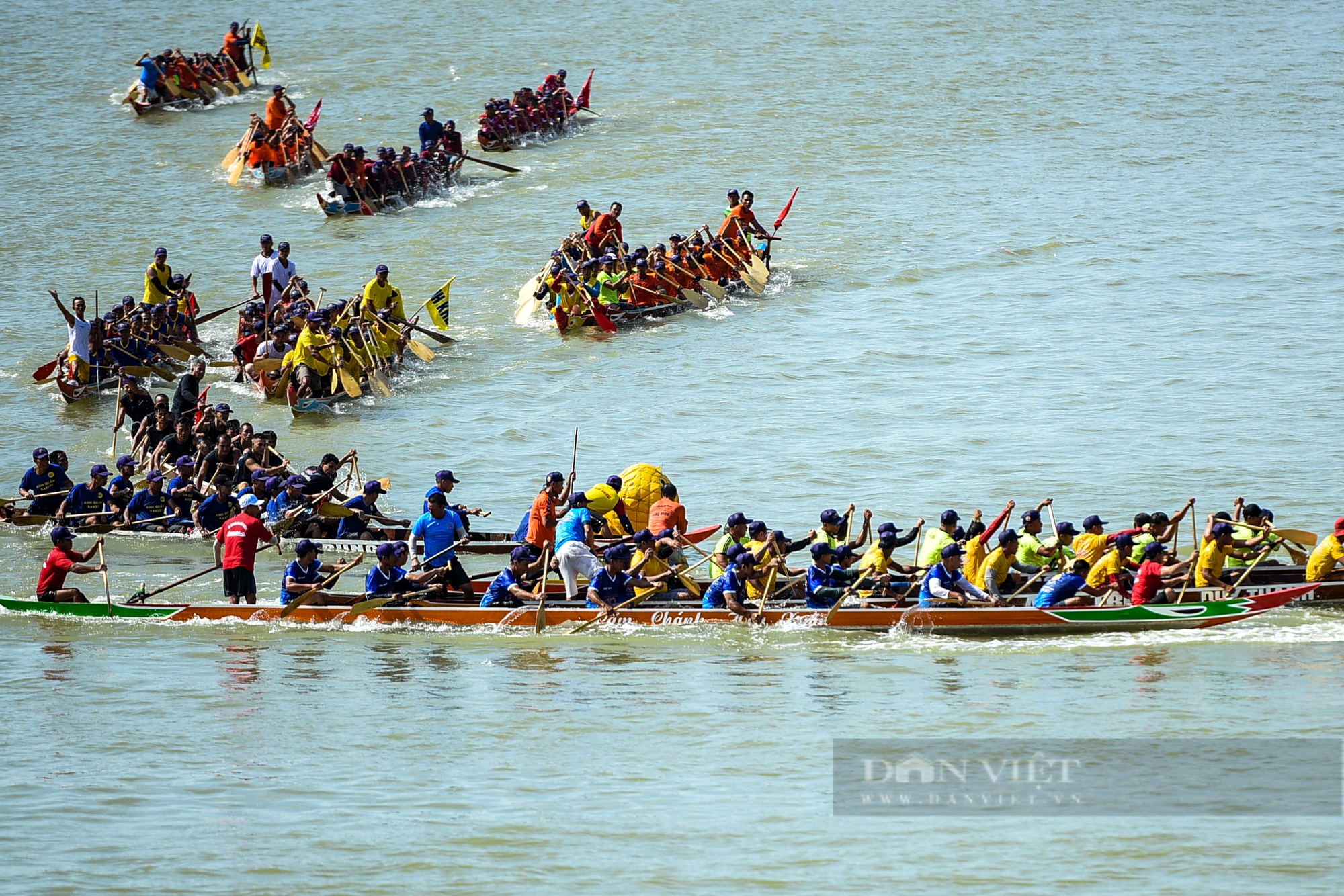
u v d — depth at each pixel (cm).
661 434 11538
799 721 6325
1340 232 16150
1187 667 7006
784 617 7931
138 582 9094
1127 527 9231
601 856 5003
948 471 10419
